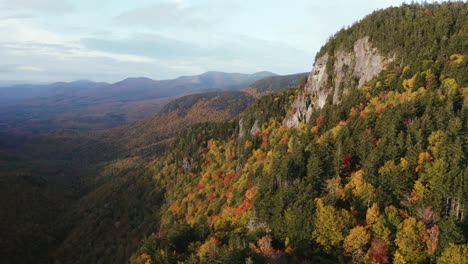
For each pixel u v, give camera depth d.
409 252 46.19
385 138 70.12
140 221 170.88
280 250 55.94
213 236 74.19
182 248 78.56
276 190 74.62
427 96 77.12
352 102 104.88
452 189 50.94
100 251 151.75
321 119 112.31
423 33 111.56
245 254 54.09
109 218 182.25
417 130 67.88
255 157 137.62
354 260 49.41
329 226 53.97
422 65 92.25
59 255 160.75
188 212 142.12
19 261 152.25
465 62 82.00
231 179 141.00
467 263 40.47
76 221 198.00
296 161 80.19
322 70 146.62
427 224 48.91
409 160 61.47
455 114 67.44
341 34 149.25
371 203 57.19
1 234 165.75
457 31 101.62
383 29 123.94
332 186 64.31
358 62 126.12
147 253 82.06
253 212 71.06
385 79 101.31
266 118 173.00
